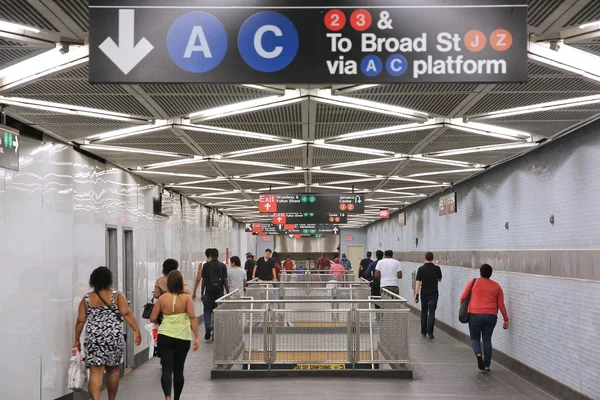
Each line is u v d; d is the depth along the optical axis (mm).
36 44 5176
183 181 15781
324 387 10078
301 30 4262
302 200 18391
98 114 7676
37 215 8562
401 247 28891
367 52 4242
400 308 11266
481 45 4219
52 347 8852
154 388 10297
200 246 23172
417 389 9969
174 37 4246
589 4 4516
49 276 8844
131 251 13094
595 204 8312
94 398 7672
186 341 8352
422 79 4230
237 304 11758
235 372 10977
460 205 16781
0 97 6820
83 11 4570
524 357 11086
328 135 9562
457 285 16719
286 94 7148
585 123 8430
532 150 10922
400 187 18234
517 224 11820
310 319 11164
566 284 9219
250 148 10812
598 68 5832
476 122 8523
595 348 8172
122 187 12617
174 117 8008
